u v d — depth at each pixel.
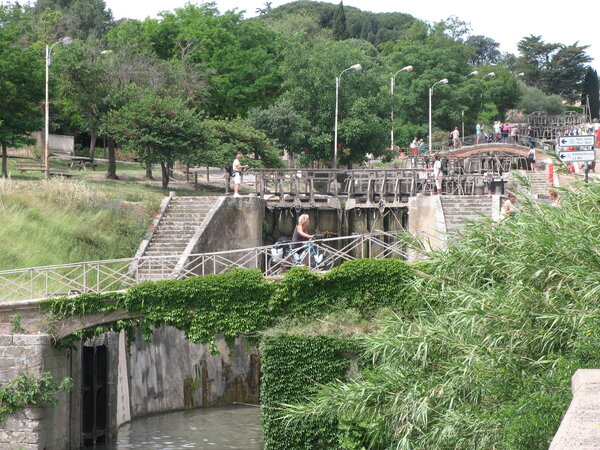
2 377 22.30
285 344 21.44
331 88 53.22
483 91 82.06
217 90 60.94
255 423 28.12
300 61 53.94
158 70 50.09
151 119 40.31
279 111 51.03
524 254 16.14
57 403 22.98
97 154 60.03
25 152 53.44
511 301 15.64
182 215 34.34
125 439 25.67
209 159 41.00
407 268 22.12
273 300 22.55
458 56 82.69
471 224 18.23
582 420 6.77
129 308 22.91
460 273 17.95
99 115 46.19
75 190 33.78
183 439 25.67
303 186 49.09
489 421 13.87
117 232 32.44
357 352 21.30
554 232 16.09
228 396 31.89
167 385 30.20
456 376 15.53
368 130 52.50
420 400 15.82
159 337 30.11
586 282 14.98
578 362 12.89
